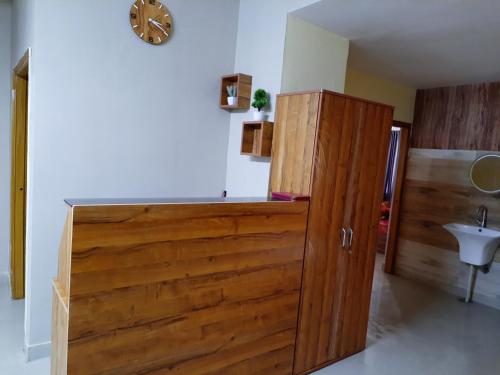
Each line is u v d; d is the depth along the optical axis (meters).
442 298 4.11
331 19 2.62
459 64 3.46
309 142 2.22
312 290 2.33
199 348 1.82
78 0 2.24
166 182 2.78
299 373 2.37
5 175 3.46
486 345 3.03
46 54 2.18
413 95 4.64
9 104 3.42
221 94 2.95
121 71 2.46
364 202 2.54
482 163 3.99
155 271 1.62
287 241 2.13
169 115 2.72
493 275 3.92
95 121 2.40
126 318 1.56
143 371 1.64
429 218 4.52
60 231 2.35
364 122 2.42
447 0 2.21
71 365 1.45
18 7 2.87
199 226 1.73
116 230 1.49
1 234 3.50
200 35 2.81
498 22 2.46
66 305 1.51
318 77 2.83
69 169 2.34
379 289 4.31
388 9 2.39
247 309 2.00
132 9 2.46
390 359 2.71
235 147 3.02
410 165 4.71
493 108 3.93
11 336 2.62
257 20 2.82
